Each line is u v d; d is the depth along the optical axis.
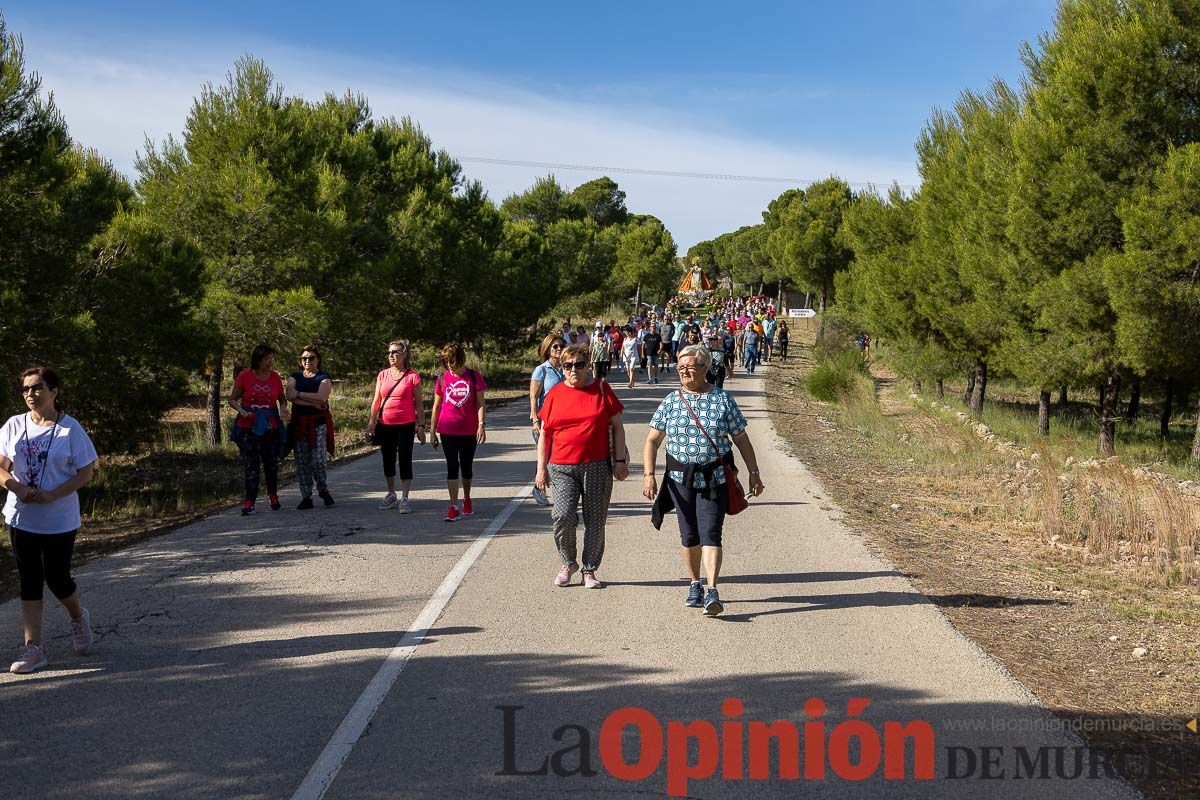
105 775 3.97
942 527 10.26
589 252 53.59
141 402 12.75
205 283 15.35
